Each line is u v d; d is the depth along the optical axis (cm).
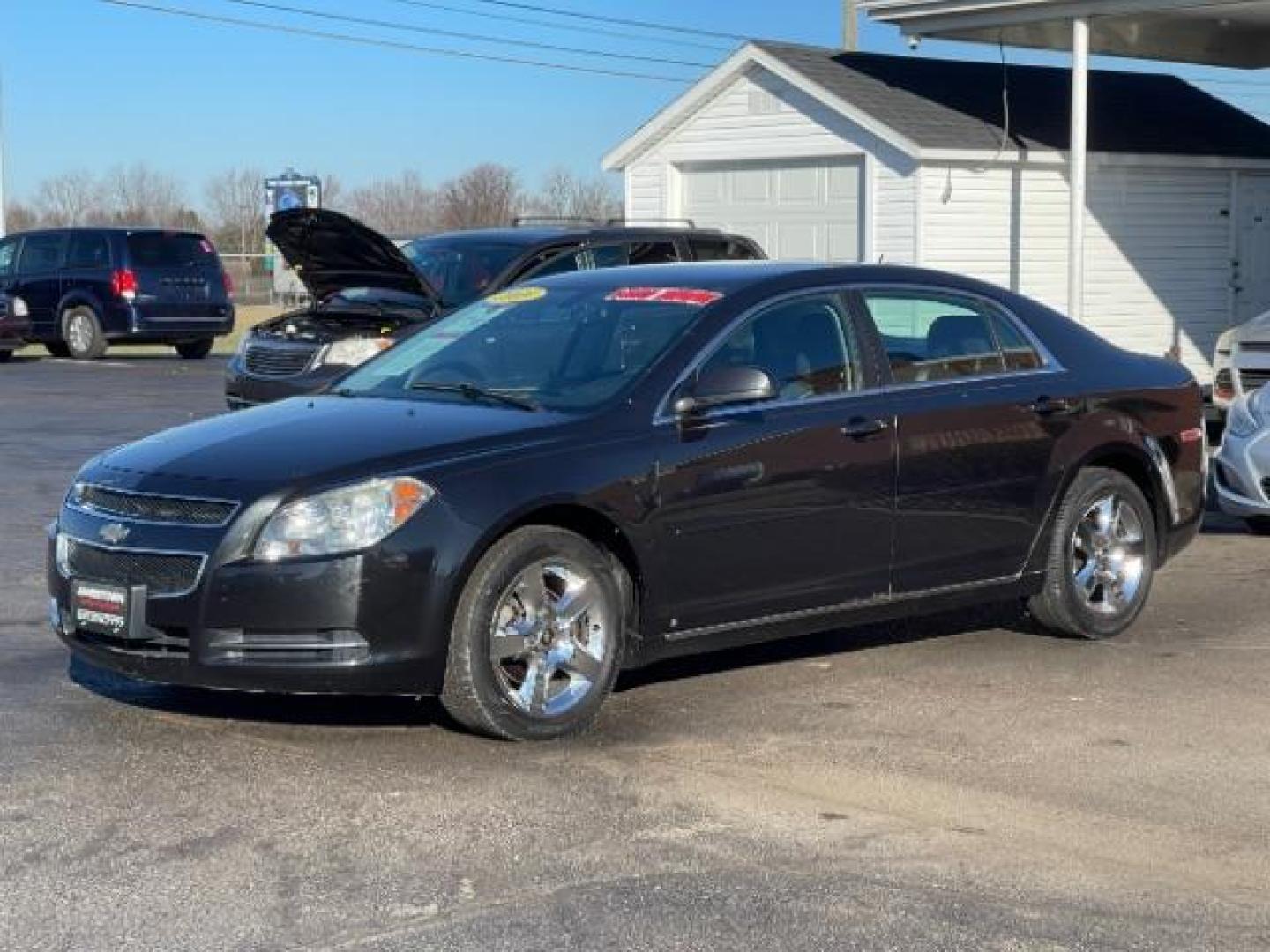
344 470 577
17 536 1019
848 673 712
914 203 1855
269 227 1256
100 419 1662
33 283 2536
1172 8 1633
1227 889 473
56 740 599
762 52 1983
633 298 696
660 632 631
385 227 5603
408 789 550
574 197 5016
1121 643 771
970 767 581
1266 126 2225
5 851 492
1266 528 1070
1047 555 752
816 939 436
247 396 1233
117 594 583
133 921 443
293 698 655
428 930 439
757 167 2039
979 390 724
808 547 664
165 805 533
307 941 432
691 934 438
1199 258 2091
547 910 454
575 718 607
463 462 588
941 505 705
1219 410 1319
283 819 521
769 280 687
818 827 520
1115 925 448
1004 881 477
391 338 1178
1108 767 582
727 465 638
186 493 583
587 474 604
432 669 577
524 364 682
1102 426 765
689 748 599
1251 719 643
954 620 816
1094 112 2089
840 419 671
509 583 588
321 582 562
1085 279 1981
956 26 1802
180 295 2512
